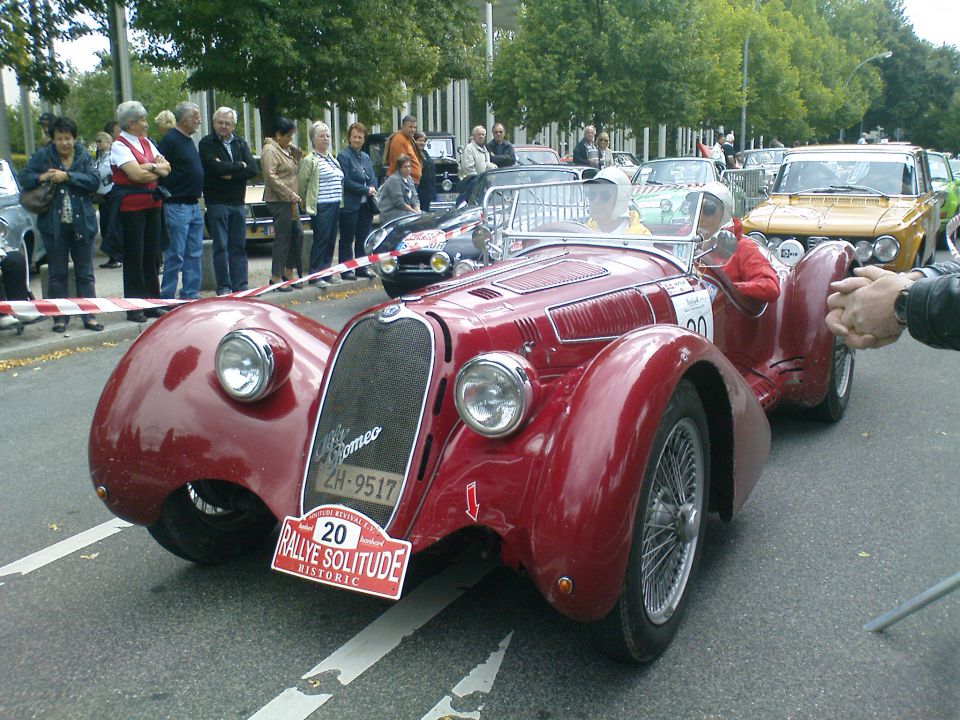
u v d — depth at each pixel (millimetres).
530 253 4465
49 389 6832
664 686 2924
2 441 5602
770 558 3871
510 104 26812
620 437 2742
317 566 3043
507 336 3240
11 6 14578
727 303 4727
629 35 25000
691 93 27000
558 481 2730
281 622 3350
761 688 2908
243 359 3338
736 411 3371
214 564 3824
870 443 5430
